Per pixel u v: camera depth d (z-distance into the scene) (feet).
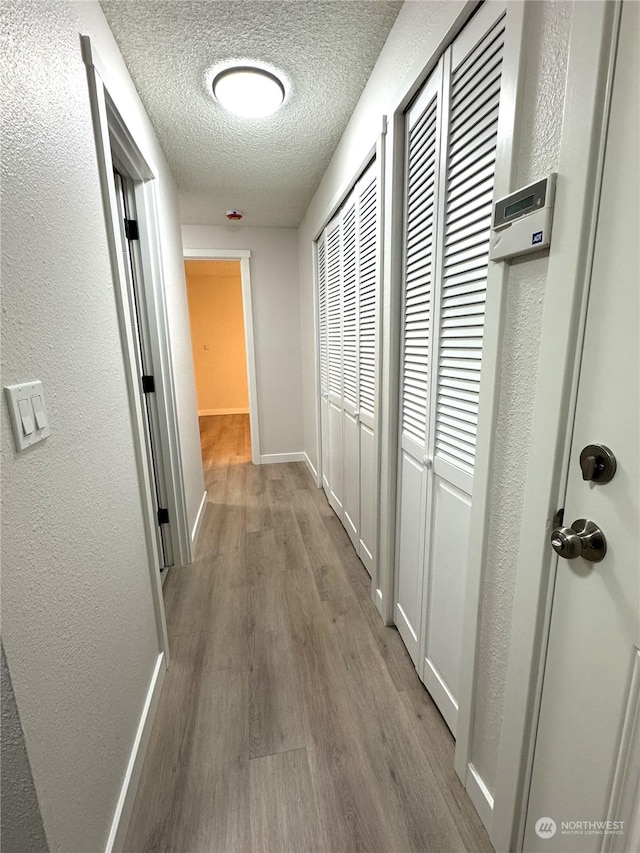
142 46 4.26
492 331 2.66
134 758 3.42
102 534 3.09
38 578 2.14
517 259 2.44
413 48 3.69
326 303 8.70
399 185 4.32
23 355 2.10
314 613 5.77
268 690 4.46
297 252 11.76
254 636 5.32
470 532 3.07
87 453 2.90
